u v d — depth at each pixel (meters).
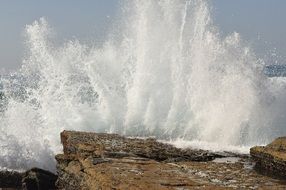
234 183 6.70
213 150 9.85
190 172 7.33
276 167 7.44
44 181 9.87
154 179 6.62
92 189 6.85
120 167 7.39
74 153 9.46
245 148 10.45
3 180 10.45
